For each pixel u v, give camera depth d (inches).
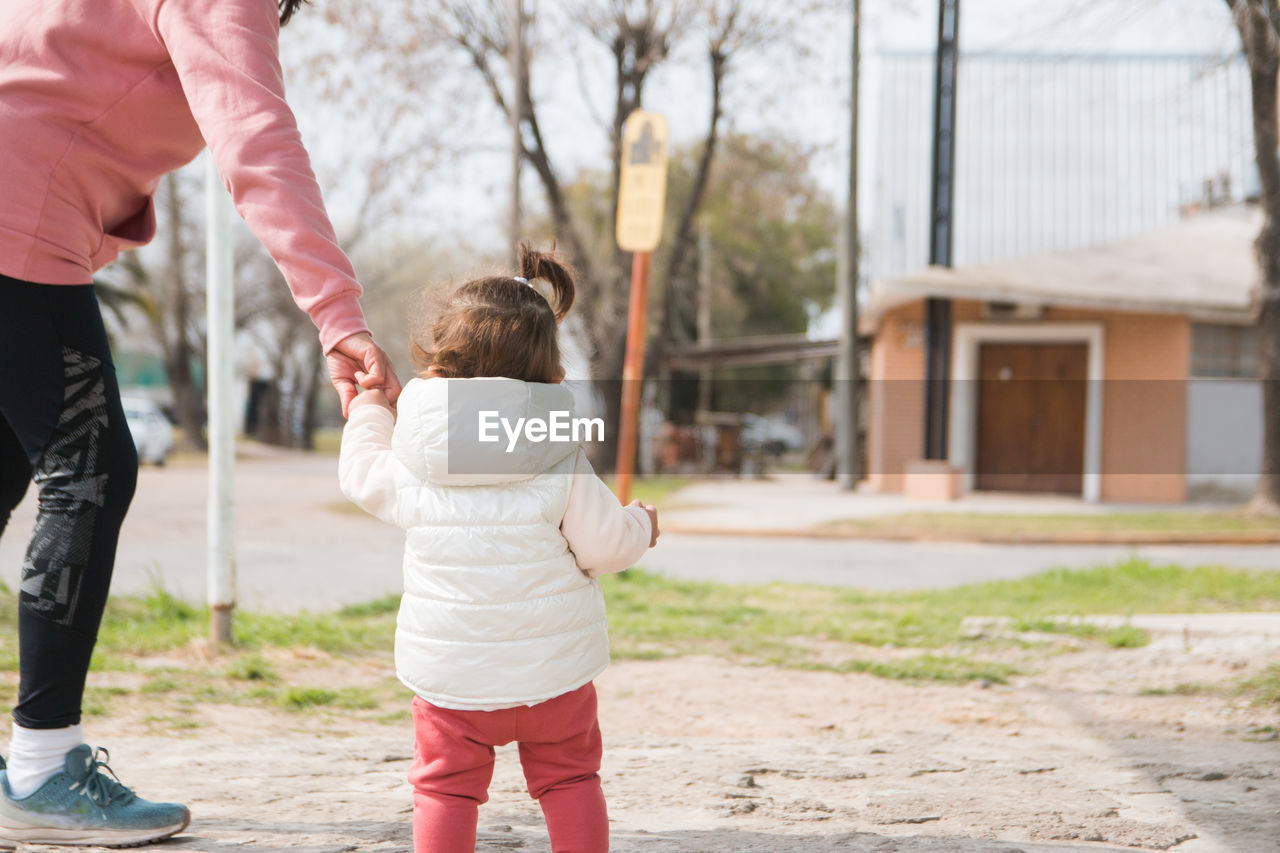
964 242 842.8
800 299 1688.0
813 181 921.5
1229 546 477.1
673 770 127.1
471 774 79.8
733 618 249.4
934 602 279.4
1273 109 525.3
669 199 1130.0
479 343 80.4
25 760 94.0
